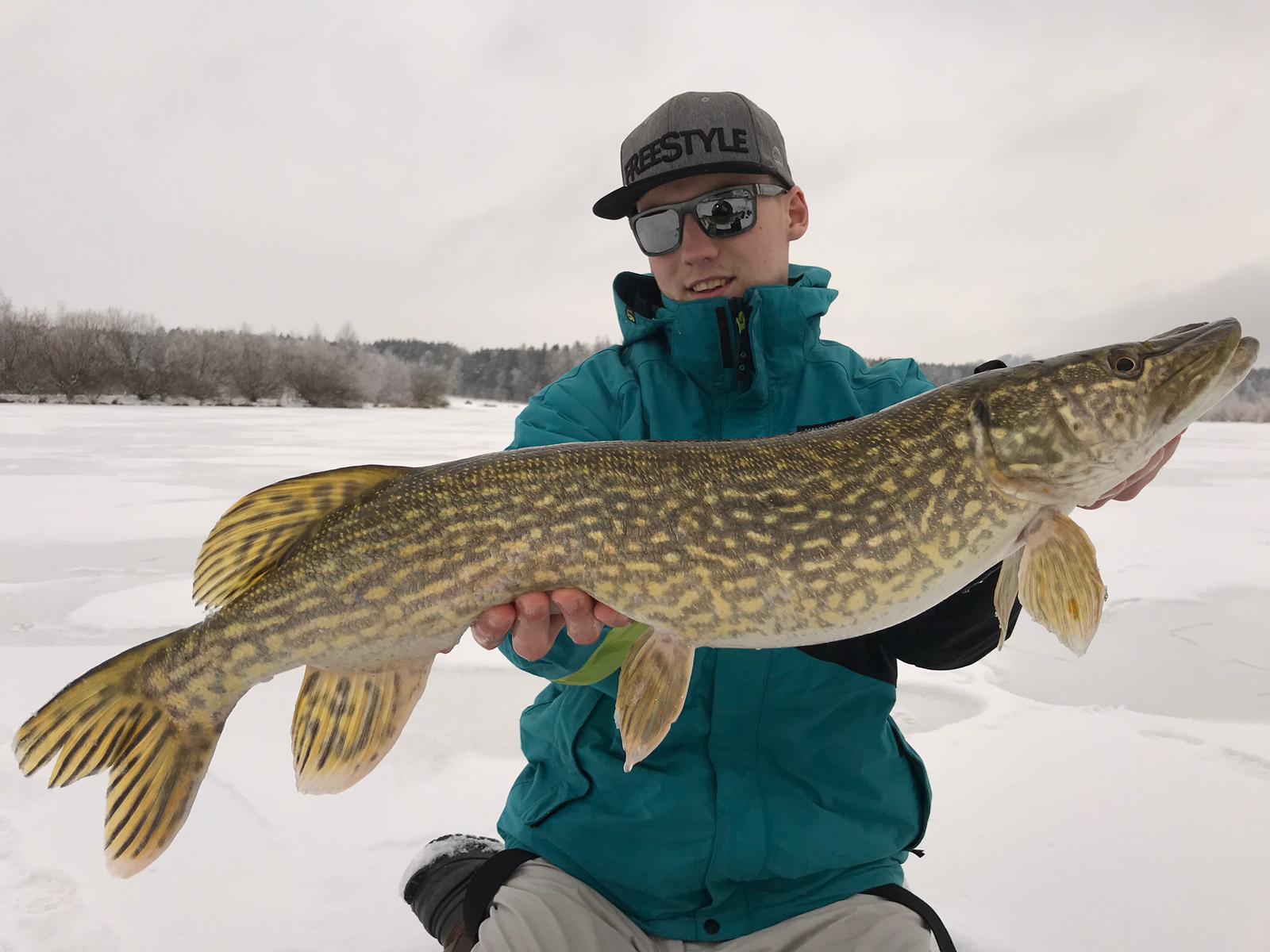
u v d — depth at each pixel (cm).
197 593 78
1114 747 115
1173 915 81
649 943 75
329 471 77
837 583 77
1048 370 80
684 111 93
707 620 76
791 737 79
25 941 78
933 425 80
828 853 76
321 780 78
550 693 89
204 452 512
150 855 75
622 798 78
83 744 74
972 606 85
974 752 114
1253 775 107
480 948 71
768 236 95
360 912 84
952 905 83
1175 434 81
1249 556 226
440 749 118
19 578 201
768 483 77
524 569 74
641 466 77
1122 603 180
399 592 74
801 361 92
